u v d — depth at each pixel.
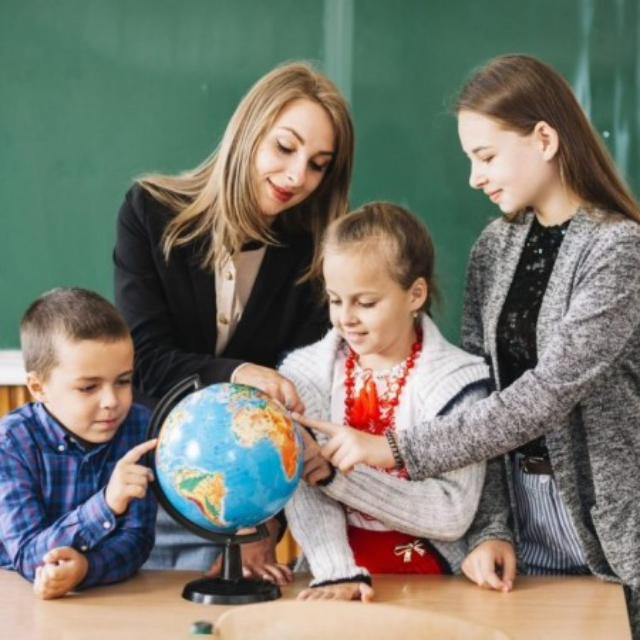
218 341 2.35
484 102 1.97
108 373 1.85
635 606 1.93
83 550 1.80
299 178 2.16
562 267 1.98
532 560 2.06
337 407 1.98
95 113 3.22
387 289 1.87
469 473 1.89
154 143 3.21
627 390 1.97
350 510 1.96
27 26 3.22
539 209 2.04
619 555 1.93
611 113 3.04
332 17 3.12
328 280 1.89
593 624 1.64
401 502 1.87
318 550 1.84
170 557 2.34
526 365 2.05
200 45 3.17
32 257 3.26
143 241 2.30
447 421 1.83
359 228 1.88
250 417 1.65
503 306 2.07
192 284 2.29
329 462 1.85
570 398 1.84
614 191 2.01
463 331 2.19
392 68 3.10
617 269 1.90
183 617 1.65
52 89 3.22
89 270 3.25
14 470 1.90
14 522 1.87
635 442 1.97
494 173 1.99
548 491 2.01
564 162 1.99
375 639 1.49
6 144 3.24
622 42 3.03
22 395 3.25
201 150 3.20
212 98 3.18
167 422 1.69
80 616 1.66
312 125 2.15
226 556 1.76
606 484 1.95
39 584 1.74
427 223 3.12
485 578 1.83
